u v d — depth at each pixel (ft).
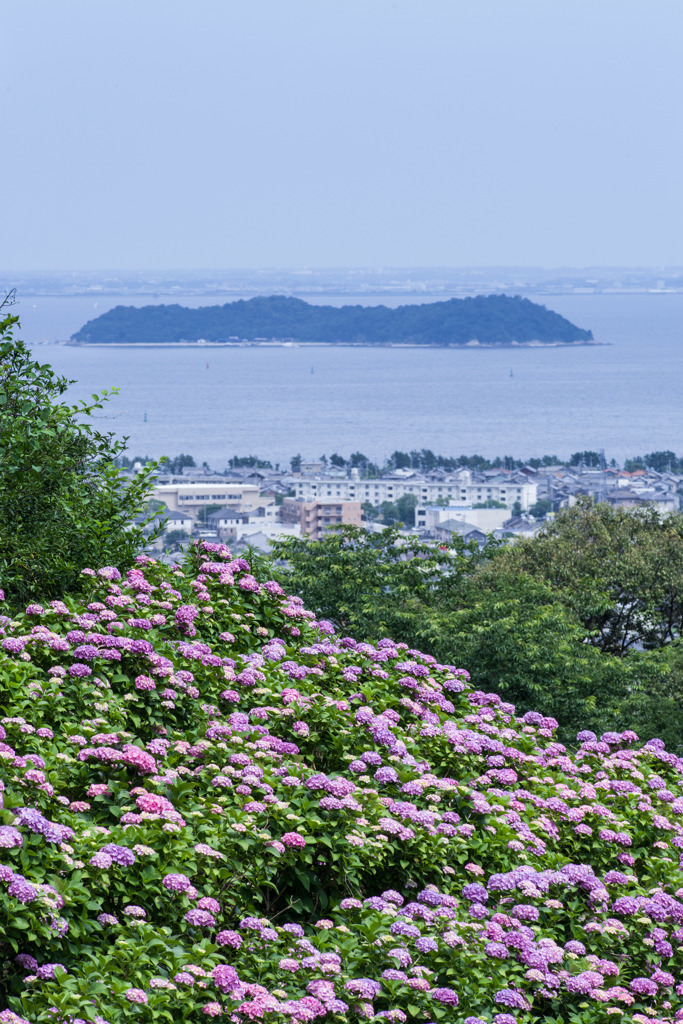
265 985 32.04
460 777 48.80
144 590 52.60
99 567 61.52
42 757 35.88
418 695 54.24
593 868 45.37
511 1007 33.73
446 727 50.72
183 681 45.06
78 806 34.40
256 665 50.85
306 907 37.29
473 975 34.19
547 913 39.68
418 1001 32.94
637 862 46.03
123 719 40.83
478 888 39.29
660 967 38.22
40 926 27.86
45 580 58.49
